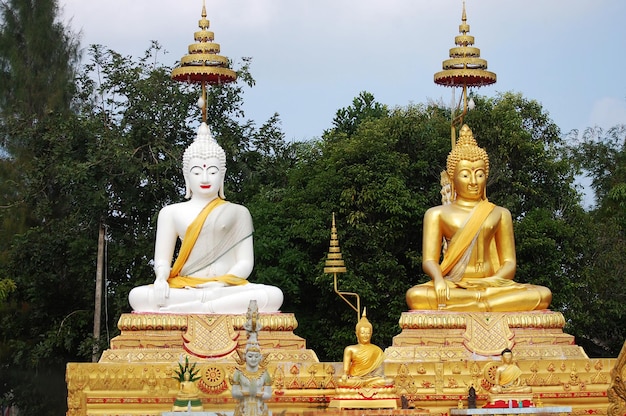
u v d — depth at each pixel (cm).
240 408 1527
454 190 2227
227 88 3222
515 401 1761
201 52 2211
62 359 3219
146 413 1888
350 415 1695
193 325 1980
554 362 1969
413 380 1944
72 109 3678
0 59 3700
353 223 2878
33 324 3275
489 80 2316
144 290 2020
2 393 3312
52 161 3183
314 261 2956
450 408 1881
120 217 3212
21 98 3644
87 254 3158
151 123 3133
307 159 3341
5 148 3550
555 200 3228
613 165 3978
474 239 2153
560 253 2967
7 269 3189
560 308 2973
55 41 3759
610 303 3080
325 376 1945
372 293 2802
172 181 3084
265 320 1997
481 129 3139
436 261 2155
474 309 2056
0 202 3441
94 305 3203
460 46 2291
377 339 2870
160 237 2125
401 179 2977
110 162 3028
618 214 3319
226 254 2128
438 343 2017
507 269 2152
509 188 3178
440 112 3494
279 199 3164
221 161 2169
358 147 2966
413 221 2933
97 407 1883
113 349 1961
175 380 1900
